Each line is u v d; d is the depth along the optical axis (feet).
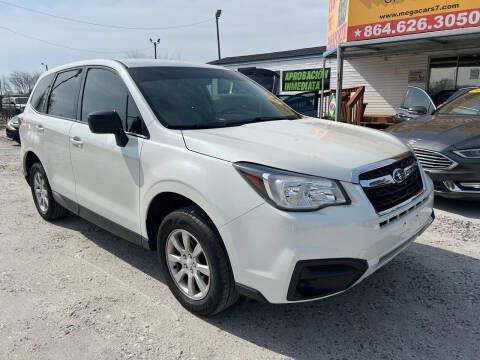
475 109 19.90
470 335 8.30
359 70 53.26
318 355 7.82
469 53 44.37
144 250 12.88
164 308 9.45
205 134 8.88
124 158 9.93
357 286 10.35
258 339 8.32
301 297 7.40
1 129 65.72
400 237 8.30
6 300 9.85
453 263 11.46
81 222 15.53
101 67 11.85
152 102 9.99
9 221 15.79
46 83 14.94
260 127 9.89
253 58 67.21
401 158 8.84
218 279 8.14
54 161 13.28
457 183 15.75
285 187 7.21
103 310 9.38
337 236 7.19
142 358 7.75
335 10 38.99
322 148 8.34
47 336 8.44
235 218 7.55
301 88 60.54
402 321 8.84
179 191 8.50
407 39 31.76
